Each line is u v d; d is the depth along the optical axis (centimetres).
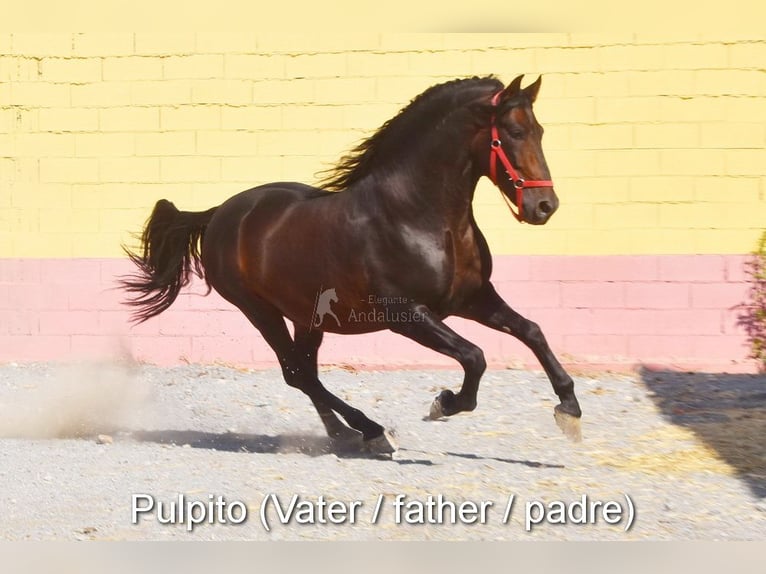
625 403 1212
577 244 1394
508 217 1398
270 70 1425
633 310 1387
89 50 1445
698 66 1378
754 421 1108
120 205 1447
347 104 1418
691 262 1379
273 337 1005
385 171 906
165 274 1055
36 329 1452
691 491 857
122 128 1444
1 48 1453
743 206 1378
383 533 755
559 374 905
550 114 1391
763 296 1366
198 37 1431
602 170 1389
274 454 989
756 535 749
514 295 1395
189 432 1098
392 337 1409
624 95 1386
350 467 927
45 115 1452
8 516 793
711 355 1381
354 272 910
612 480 888
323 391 1003
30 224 1456
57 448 1010
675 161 1382
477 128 874
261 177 1431
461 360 877
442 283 888
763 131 1374
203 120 1433
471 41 1402
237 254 995
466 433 1077
